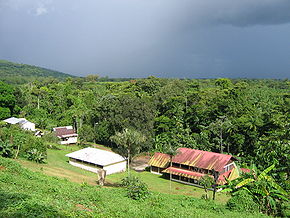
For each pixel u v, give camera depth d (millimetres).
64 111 96562
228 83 116125
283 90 112625
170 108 80375
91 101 100625
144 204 23094
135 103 72875
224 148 68875
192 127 76250
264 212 30156
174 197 31688
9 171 24453
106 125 76312
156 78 120062
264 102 81250
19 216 13039
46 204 15602
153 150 70812
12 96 79938
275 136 52719
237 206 27359
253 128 61531
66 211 15352
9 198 15648
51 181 25203
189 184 50719
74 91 112688
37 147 45594
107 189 27641
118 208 19469
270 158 42375
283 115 64688
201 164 50531
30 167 34875
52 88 123438
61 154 63500
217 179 46438
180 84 101625
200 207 26219
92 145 80000
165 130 74250
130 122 71312
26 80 195625
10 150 38406
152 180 52812
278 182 34969
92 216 15852
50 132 78250
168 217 19531
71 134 81500
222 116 68375
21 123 73938
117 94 96000
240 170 51188
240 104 74188
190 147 65375
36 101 101312
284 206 31297
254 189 30609
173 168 54125
